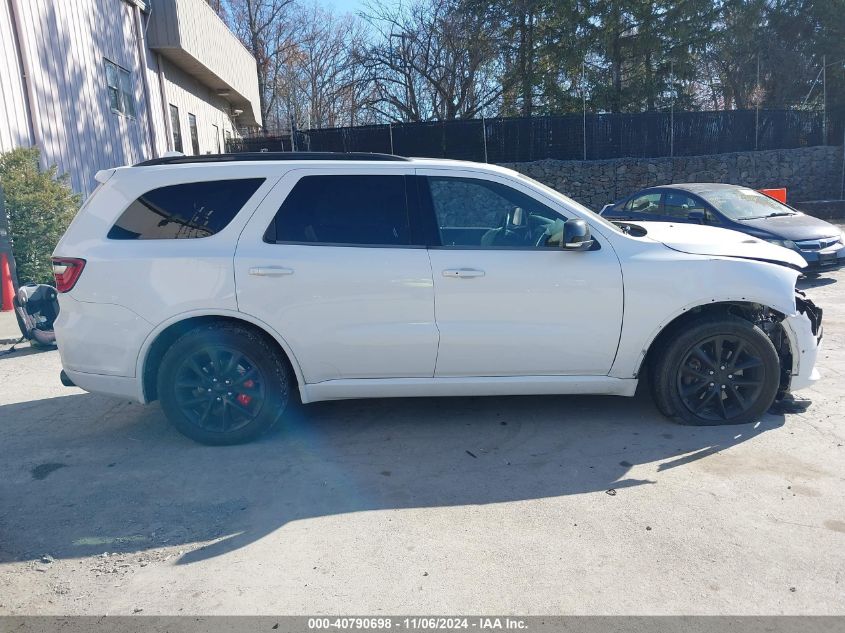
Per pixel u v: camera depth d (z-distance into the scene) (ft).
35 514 11.56
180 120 60.85
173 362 13.78
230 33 71.10
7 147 32.81
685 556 9.88
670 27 80.48
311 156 14.71
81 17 40.75
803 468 12.62
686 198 35.63
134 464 13.55
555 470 12.85
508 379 14.33
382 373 14.15
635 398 16.70
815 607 8.72
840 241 32.17
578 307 13.92
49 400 17.83
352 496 12.01
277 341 13.80
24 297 23.11
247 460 13.62
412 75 102.12
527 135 68.85
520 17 85.61
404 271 13.69
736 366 14.47
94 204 14.07
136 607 8.99
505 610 8.77
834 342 21.62
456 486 12.30
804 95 84.74
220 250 13.62
